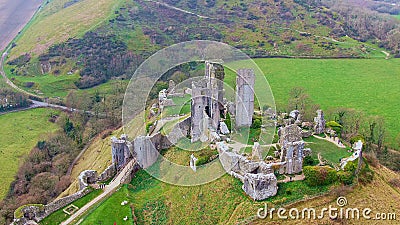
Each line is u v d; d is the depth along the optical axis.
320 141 97.88
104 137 146.50
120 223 76.38
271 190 76.06
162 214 79.50
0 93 198.25
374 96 173.50
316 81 188.25
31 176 128.75
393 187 89.00
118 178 90.12
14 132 165.12
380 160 111.56
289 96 159.12
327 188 78.44
